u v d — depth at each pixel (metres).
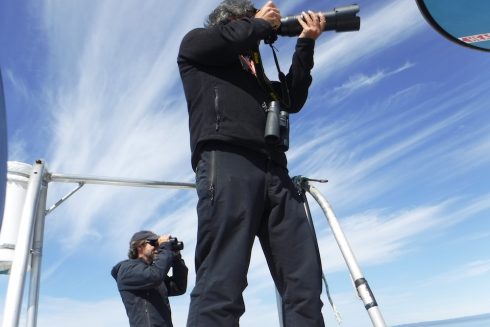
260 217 1.77
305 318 1.69
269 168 1.82
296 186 2.00
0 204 0.73
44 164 1.87
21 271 1.54
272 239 1.79
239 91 1.87
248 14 2.10
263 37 1.90
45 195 2.21
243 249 1.62
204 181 1.72
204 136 1.78
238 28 1.84
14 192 1.98
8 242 1.91
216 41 1.84
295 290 1.72
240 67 1.96
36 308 2.04
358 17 2.00
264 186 1.78
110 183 2.39
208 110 1.83
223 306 1.53
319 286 1.75
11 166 2.01
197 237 1.70
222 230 1.63
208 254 1.64
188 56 1.94
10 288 1.50
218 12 2.12
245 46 1.85
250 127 1.82
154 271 3.60
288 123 1.92
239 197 1.68
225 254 1.61
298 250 1.76
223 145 1.78
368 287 1.56
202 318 1.53
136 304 3.62
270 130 1.80
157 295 3.75
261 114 1.88
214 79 1.89
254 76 1.99
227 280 1.57
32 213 1.70
